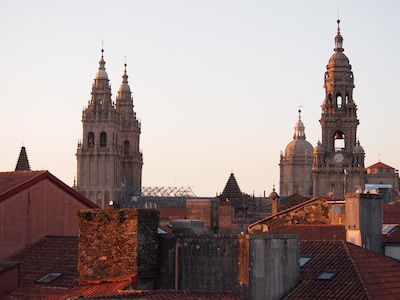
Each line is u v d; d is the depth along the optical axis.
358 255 54.19
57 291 53.84
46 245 65.88
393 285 51.59
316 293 49.75
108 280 50.25
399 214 91.81
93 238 51.12
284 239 50.47
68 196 71.88
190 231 58.81
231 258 49.09
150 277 50.31
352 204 66.56
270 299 49.31
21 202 67.94
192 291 46.91
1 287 55.81
